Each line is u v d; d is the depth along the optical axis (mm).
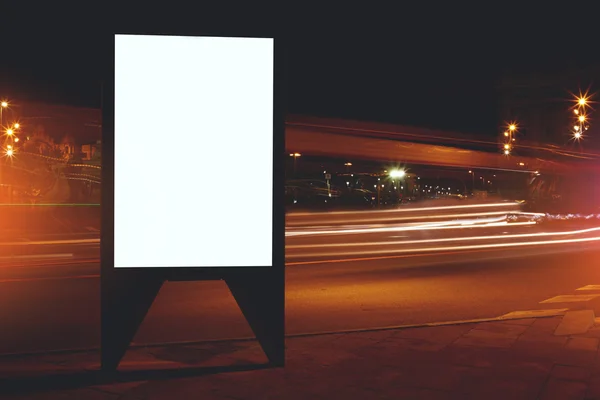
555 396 4434
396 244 20375
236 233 5082
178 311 8391
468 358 5527
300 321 7809
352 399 4395
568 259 15000
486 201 40781
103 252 4965
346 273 12359
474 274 12219
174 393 4539
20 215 36000
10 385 4758
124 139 4953
